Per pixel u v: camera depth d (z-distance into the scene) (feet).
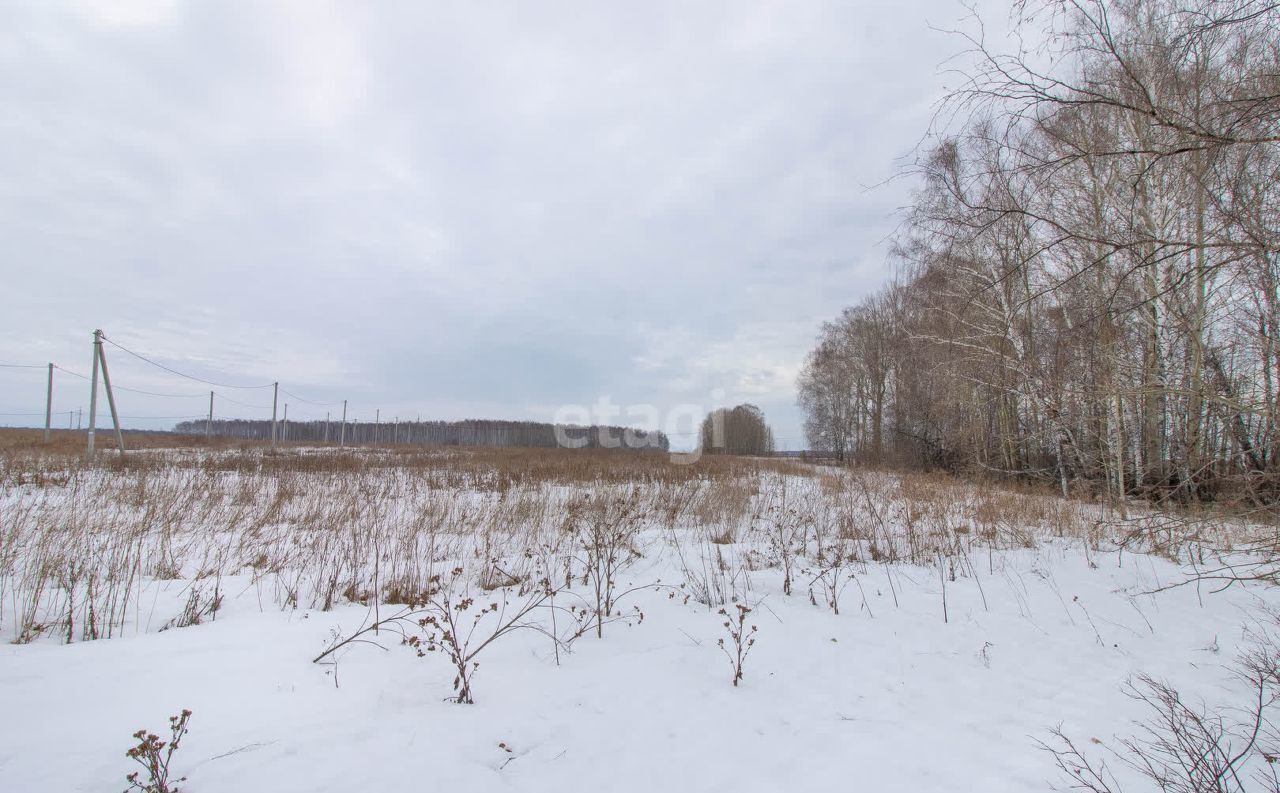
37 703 9.21
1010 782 8.18
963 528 26.89
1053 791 7.94
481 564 20.63
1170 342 22.31
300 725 9.07
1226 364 21.13
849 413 104.17
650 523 29.48
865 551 23.80
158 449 76.48
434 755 8.31
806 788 7.93
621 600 16.72
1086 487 34.14
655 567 20.88
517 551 22.90
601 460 66.13
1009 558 22.15
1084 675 12.17
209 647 12.11
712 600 16.98
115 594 14.42
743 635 14.10
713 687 11.19
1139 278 16.02
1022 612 16.03
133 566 18.12
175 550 20.79
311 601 16.24
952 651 13.41
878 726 9.85
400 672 11.31
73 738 8.27
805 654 13.06
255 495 32.63
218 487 34.71
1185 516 17.94
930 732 9.68
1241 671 12.17
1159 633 14.53
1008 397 40.19
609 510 27.25
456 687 10.39
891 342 80.28
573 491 35.42
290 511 29.84
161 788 6.89
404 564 20.04
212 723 8.95
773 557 22.58
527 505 29.99
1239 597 17.12
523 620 14.74
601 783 7.86
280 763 7.88
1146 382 21.53
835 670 12.26
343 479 41.09
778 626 14.83
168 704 9.51
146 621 13.93
